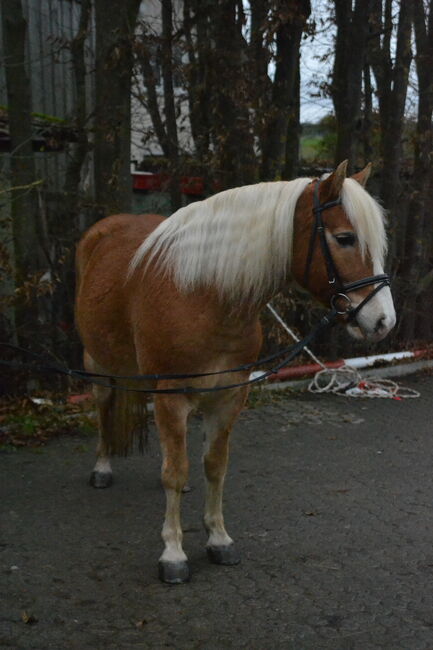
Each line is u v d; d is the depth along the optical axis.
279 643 2.76
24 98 6.02
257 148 7.30
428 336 9.38
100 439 4.43
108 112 6.39
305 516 4.06
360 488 4.54
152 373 3.21
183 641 2.77
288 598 3.11
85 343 4.03
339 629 2.86
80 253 4.26
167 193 8.75
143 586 3.20
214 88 6.72
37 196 6.30
